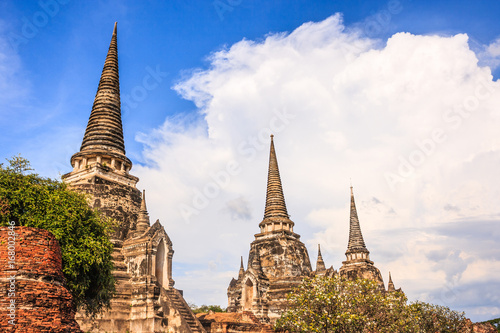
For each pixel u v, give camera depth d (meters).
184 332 39.47
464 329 58.44
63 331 20.08
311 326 38.28
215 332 45.38
